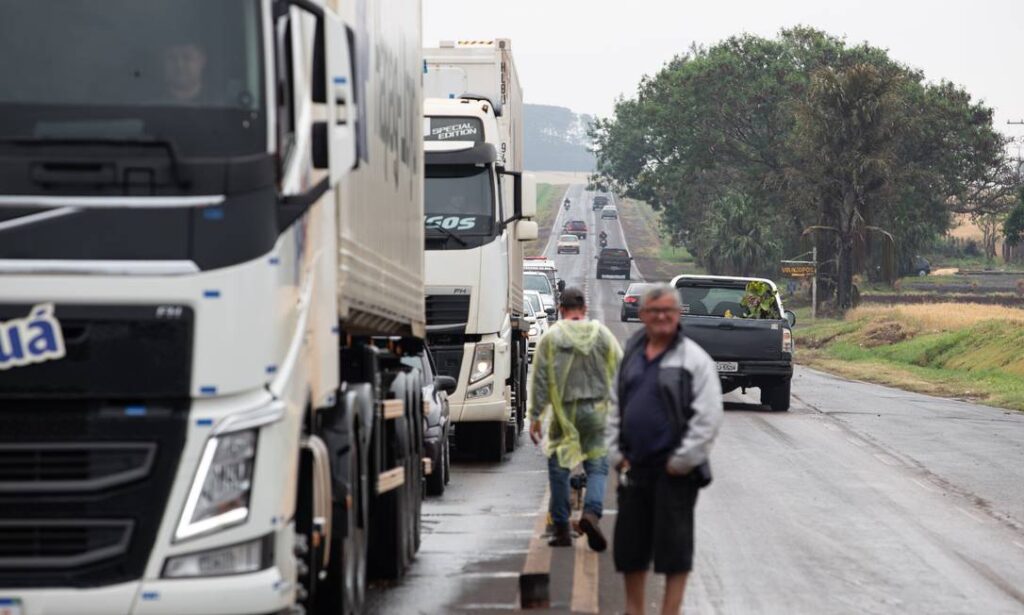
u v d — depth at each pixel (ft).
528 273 520.42
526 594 94.58
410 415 113.80
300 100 70.74
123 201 61.16
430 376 160.25
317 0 69.77
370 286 92.22
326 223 76.23
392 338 117.50
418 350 127.13
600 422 114.73
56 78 63.21
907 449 208.33
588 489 114.01
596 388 115.03
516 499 153.07
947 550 121.49
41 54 63.62
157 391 61.11
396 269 105.91
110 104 62.90
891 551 120.37
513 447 207.31
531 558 113.70
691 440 77.61
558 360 115.24
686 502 78.64
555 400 115.44
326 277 76.13
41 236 60.80
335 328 78.69
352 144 68.69
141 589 60.75
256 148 63.05
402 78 110.22
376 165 94.48
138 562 61.05
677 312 79.51
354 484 84.23
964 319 573.33
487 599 98.12
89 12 64.28
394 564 104.88
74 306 60.95
